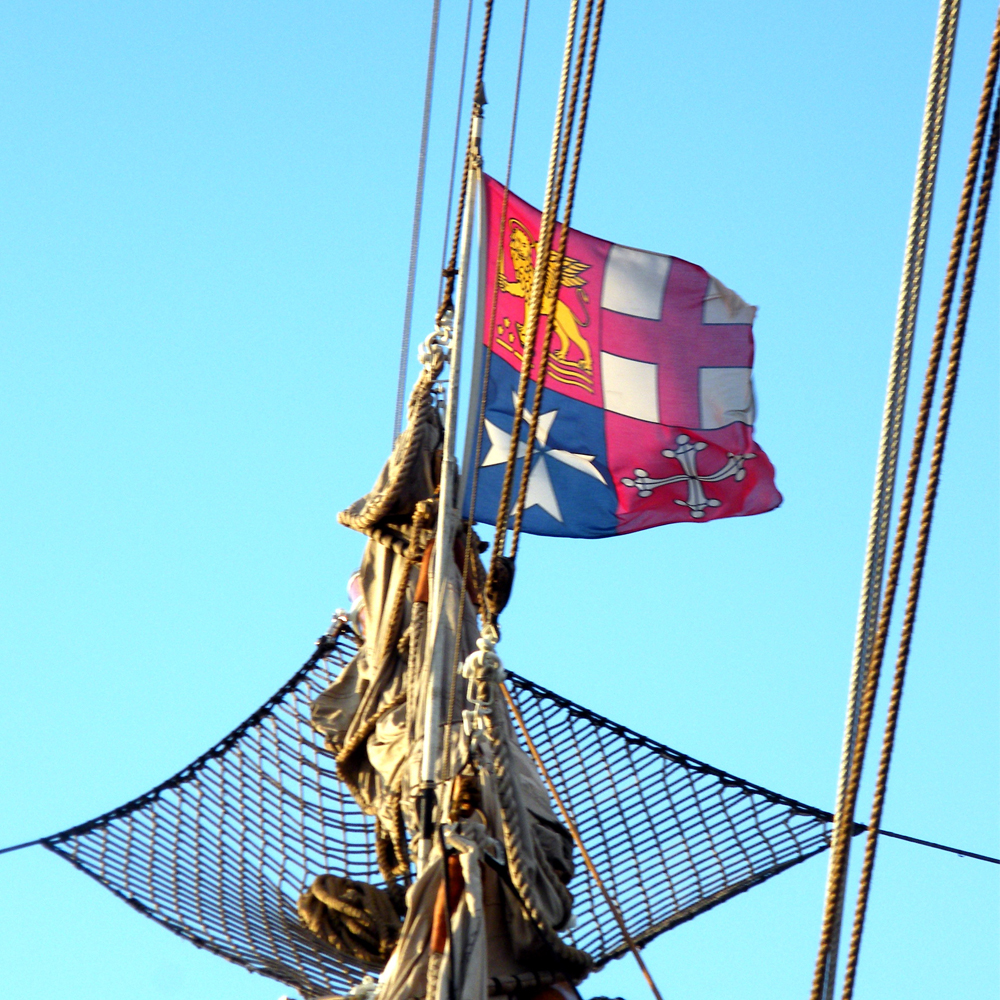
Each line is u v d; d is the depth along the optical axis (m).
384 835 17.02
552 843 14.00
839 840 8.57
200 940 17.06
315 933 17.20
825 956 8.58
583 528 17.77
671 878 17.92
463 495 15.62
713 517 17.97
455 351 15.90
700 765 18.81
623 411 18.25
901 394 8.65
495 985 12.96
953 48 8.38
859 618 8.77
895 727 8.10
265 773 19.25
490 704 12.93
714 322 18.56
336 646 19.94
